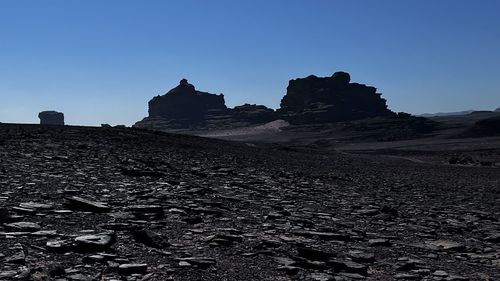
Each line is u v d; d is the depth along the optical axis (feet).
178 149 130.62
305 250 33.53
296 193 69.92
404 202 71.72
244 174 88.28
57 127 152.25
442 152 311.47
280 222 45.60
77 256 28.07
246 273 28.48
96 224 36.55
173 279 25.62
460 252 40.09
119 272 25.89
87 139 122.62
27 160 73.51
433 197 82.28
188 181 68.54
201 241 35.09
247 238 37.63
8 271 23.90
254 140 624.59
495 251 41.01
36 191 47.93
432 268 33.27
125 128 181.27
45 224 34.83
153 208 43.21
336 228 45.65
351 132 613.93
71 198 42.86
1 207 37.58
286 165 124.16
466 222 56.65
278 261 31.65
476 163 227.40
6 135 111.45
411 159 259.19
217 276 27.27
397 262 34.32
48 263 26.07
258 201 58.08
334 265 31.89
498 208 71.56
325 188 81.35
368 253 36.32
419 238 44.65
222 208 50.39
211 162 104.32
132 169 71.15
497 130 495.82
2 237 30.14
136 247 31.30
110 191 52.95
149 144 132.16
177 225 39.81
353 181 100.94
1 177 55.01
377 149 378.73
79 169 69.46
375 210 58.13
